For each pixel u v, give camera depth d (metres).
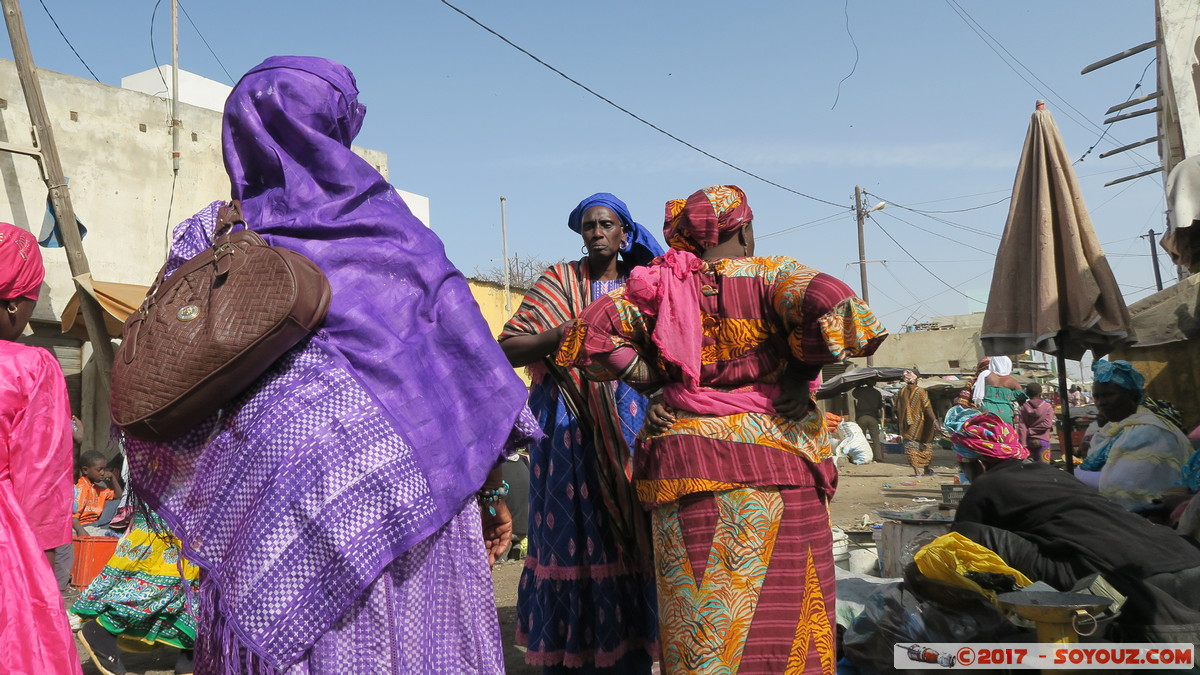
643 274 2.63
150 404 1.66
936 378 32.31
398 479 1.73
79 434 8.86
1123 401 5.08
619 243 3.70
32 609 2.27
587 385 3.35
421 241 2.00
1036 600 2.93
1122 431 4.70
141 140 11.91
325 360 1.77
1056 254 5.70
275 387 1.74
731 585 2.48
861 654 3.46
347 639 1.68
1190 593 3.02
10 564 2.25
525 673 4.27
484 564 1.94
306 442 1.69
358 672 1.68
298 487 1.66
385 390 1.81
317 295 1.73
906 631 3.25
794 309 2.45
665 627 2.62
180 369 1.66
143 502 1.82
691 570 2.54
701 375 2.61
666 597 2.61
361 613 1.70
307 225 1.89
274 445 1.69
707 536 2.52
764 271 2.56
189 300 1.75
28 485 2.31
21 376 2.32
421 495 1.75
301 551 1.65
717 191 2.77
